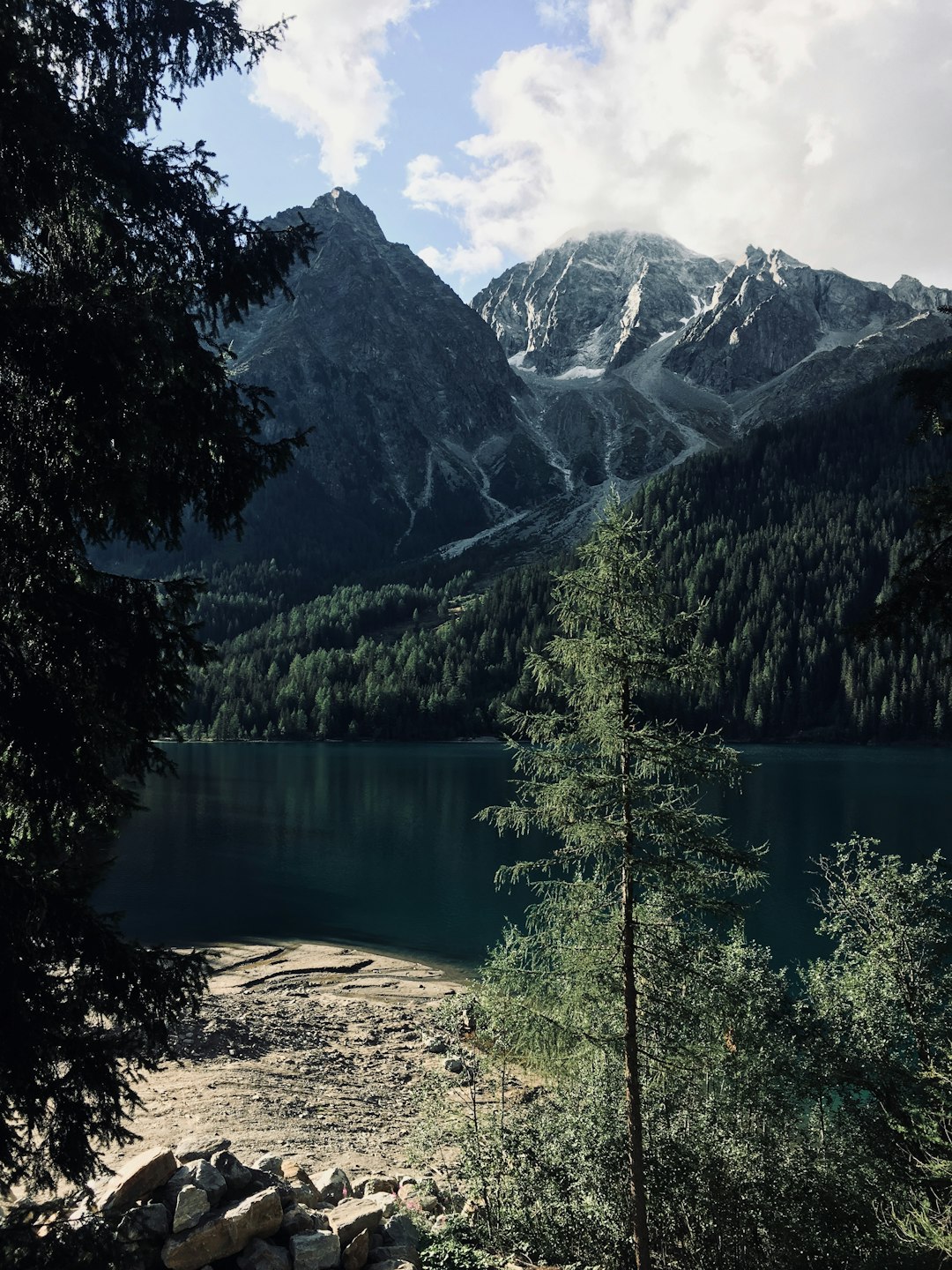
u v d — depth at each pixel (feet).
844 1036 48.14
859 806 222.48
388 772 350.84
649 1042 39.22
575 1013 36.99
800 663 504.43
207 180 24.30
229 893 141.28
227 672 584.40
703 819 36.73
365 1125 55.72
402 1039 75.77
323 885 148.05
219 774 337.93
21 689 20.02
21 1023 19.13
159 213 24.02
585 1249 36.91
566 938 37.17
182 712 23.43
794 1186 40.32
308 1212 31.71
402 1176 45.14
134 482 19.86
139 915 126.93
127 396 19.33
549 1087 49.24
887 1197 41.04
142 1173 29.81
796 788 263.49
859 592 549.95
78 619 20.61
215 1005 80.38
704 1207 38.34
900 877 50.93
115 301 19.15
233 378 24.54
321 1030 76.89
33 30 21.29
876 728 455.22
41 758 20.02
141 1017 21.72
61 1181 30.32
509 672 542.98
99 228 20.58
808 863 151.02
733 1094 42.65
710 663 35.73
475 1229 36.29
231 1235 28.40
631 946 36.06
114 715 21.09
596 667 36.17
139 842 189.37
